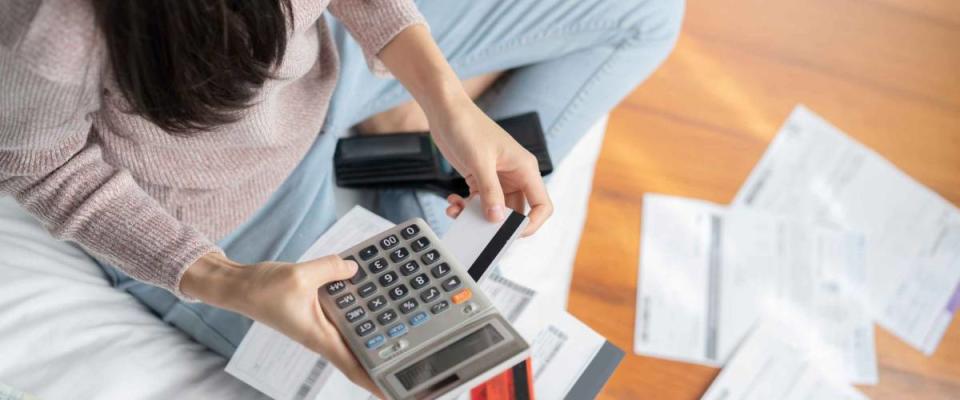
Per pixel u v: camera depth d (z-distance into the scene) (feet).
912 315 3.55
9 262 2.46
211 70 1.74
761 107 4.10
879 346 3.47
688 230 3.70
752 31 4.35
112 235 2.17
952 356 3.49
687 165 3.90
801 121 4.07
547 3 3.27
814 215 3.79
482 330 1.98
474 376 1.90
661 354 3.40
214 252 2.21
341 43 3.03
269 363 2.48
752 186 3.85
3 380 2.22
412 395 1.88
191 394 2.47
